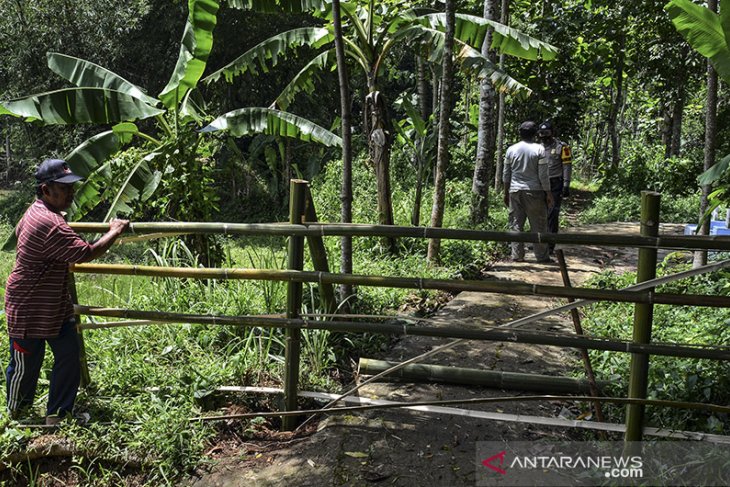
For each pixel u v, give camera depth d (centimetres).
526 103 1738
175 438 404
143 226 418
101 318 568
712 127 792
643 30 1686
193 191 730
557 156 927
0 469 403
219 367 482
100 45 1720
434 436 416
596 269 862
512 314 646
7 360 501
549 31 1557
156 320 439
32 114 638
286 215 1856
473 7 1541
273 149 1897
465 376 481
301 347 516
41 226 392
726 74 568
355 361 533
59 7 1716
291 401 438
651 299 351
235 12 1831
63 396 418
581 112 1834
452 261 843
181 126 766
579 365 503
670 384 425
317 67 914
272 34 1912
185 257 731
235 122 778
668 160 1781
